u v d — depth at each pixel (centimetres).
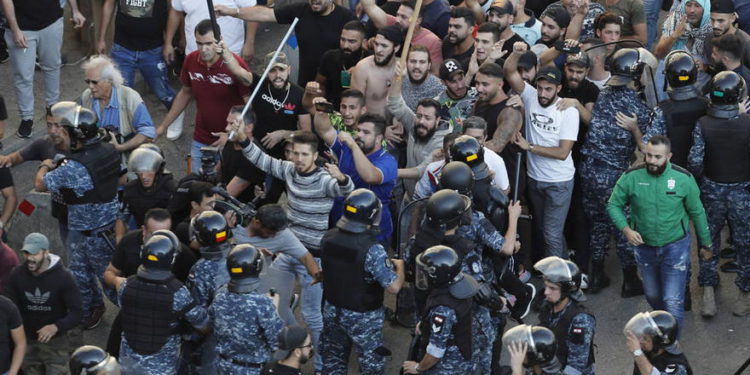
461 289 2581
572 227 3725
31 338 3073
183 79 3928
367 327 2864
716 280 3450
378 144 3344
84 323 3522
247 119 3434
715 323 3441
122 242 3088
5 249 3206
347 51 3994
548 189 3509
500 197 2944
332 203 3247
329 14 4159
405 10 4034
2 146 4366
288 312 3200
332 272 2834
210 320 2778
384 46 3725
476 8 4247
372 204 2794
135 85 5038
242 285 2666
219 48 3725
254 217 3072
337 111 4128
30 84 4347
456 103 3603
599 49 3709
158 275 2752
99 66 3706
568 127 3450
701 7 3944
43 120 4594
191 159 4022
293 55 4312
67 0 5122
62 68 5044
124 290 2777
